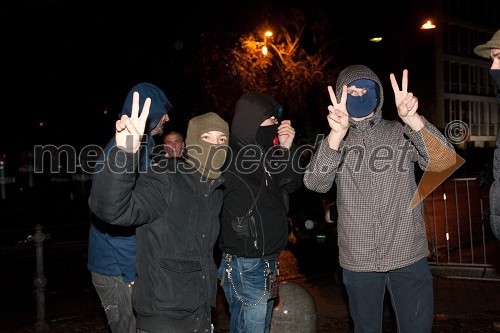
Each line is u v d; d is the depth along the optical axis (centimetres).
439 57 5197
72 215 1833
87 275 960
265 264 416
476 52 368
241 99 425
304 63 2517
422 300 382
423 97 5238
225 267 419
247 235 405
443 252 974
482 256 929
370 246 381
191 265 322
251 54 2138
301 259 947
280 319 488
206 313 330
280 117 448
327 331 575
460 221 1388
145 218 313
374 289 388
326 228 873
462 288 712
